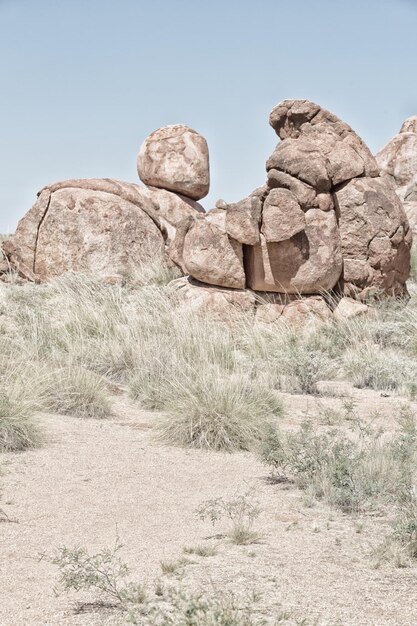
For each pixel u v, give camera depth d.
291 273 17.12
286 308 17.20
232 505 6.92
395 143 31.81
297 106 18.89
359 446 8.82
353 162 17.97
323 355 14.91
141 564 5.52
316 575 5.32
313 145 17.59
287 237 16.78
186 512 6.87
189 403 9.84
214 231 17.19
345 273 17.70
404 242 18.20
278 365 13.84
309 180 17.27
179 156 22.47
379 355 15.07
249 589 4.99
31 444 8.82
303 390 13.05
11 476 7.74
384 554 5.76
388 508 7.08
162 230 21.09
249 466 8.52
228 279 17.16
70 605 4.77
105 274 19.58
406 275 18.64
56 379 11.07
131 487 7.58
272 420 9.98
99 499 7.17
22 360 11.86
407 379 13.73
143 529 6.38
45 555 5.69
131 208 20.19
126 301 17.66
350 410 10.95
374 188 17.95
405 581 5.27
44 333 14.54
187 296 17.09
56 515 6.67
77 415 10.52
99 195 20.06
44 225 19.88
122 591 4.83
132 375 12.87
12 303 17.17
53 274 19.70
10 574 5.30
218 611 4.23
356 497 7.16
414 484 7.46
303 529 6.45
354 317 17.17
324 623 4.48
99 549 5.85
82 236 19.67
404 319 17.12
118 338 14.62
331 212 17.50
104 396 10.91
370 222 17.75
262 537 6.21
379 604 4.84
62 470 8.05
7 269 20.28
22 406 9.29
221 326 16.17
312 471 7.80
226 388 10.16
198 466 8.45
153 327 15.39
